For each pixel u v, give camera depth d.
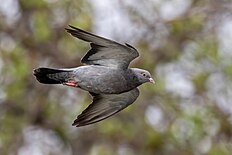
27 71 17.58
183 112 17.62
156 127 17.88
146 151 17.81
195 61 17.81
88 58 11.27
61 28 17.78
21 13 18.28
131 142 18.02
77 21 17.27
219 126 17.64
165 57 18.08
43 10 17.64
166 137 17.55
